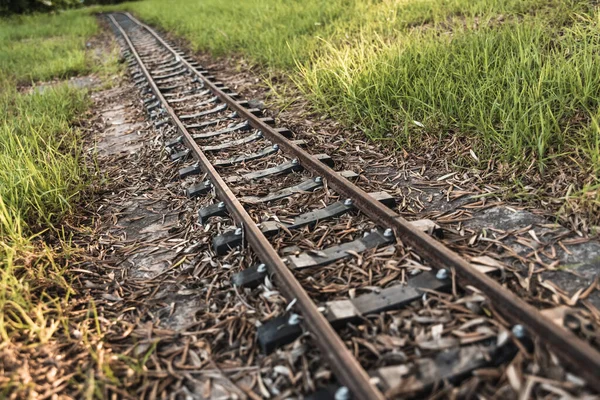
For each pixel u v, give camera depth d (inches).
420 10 368.5
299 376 101.2
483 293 110.2
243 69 382.0
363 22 377.1
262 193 180.2
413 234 132.6
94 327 126.6
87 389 105.3
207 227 164.2
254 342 113.4
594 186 143.9
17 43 701.9
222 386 104.1
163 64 454.9
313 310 108.3
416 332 106.7
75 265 156.3
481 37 247.6
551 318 101.8
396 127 218.4
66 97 355.6
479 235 143.3
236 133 248.1
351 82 249.0
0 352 111.6
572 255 129.0
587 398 83.7
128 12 1156.5
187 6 802.2
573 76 189.6
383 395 90.0
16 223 158.1
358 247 139.3
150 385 106.6
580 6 267.1
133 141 267.1
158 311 130.9
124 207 193.9
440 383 92.7
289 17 464.1
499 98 195.0
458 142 198.1
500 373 92.9
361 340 106.3
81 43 683.4
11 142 227.1
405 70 237.0
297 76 315.0
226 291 132.0
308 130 242.4
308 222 155.6
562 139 172.9
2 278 136.5
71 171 215.6
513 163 173.3
